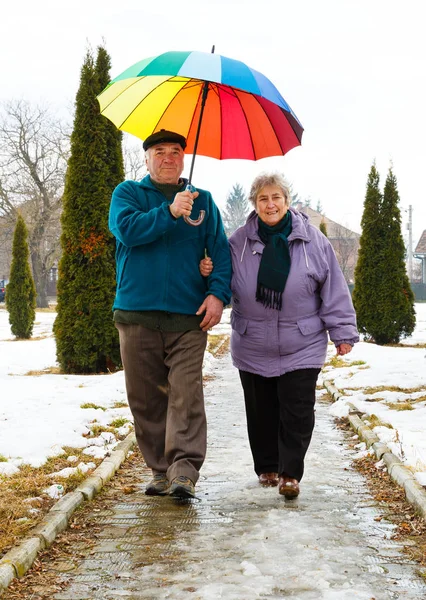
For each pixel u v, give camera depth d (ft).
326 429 25.38
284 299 15.60
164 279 15.12
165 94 16.21
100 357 42.60
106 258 42.22
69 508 14.70
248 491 16.66
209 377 41.81
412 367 38.81
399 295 59.62
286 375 15.70
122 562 12.15
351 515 14.75
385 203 60.34
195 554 12.43
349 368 40.29
